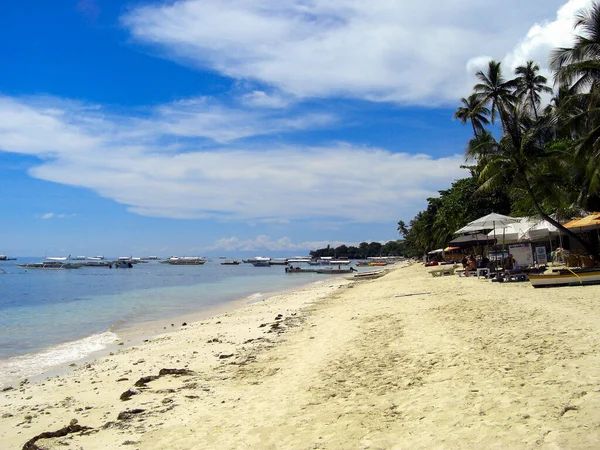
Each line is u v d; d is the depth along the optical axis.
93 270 124.06
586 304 12.48
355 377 8.41
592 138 22.31
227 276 85.56
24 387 10.88
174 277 82.50
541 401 5.75
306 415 6.79
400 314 15.15
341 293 31.36
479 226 23.02
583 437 4.62
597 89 23.12
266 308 25.58
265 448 5.77
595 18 22.89
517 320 11.16
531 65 46.00
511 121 26.98
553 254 29.02
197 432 6.57
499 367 7.54
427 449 5.08
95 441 6.47
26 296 41.38
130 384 10.00
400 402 6.78
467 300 15.93
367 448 5.38
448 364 8.25
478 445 4.93
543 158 24.55
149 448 6.09
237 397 8.19
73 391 9.83
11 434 7.21
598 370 6.57
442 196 65.00
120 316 26.45
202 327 19.45
